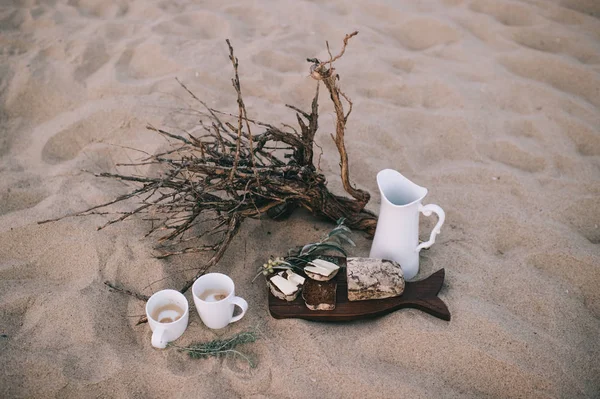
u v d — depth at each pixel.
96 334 1.35
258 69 2.17
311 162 1.53
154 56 2.20
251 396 1.26
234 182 1.44
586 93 2.14
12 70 2.09
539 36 2.39
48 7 2.42
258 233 1.60
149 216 1.61
